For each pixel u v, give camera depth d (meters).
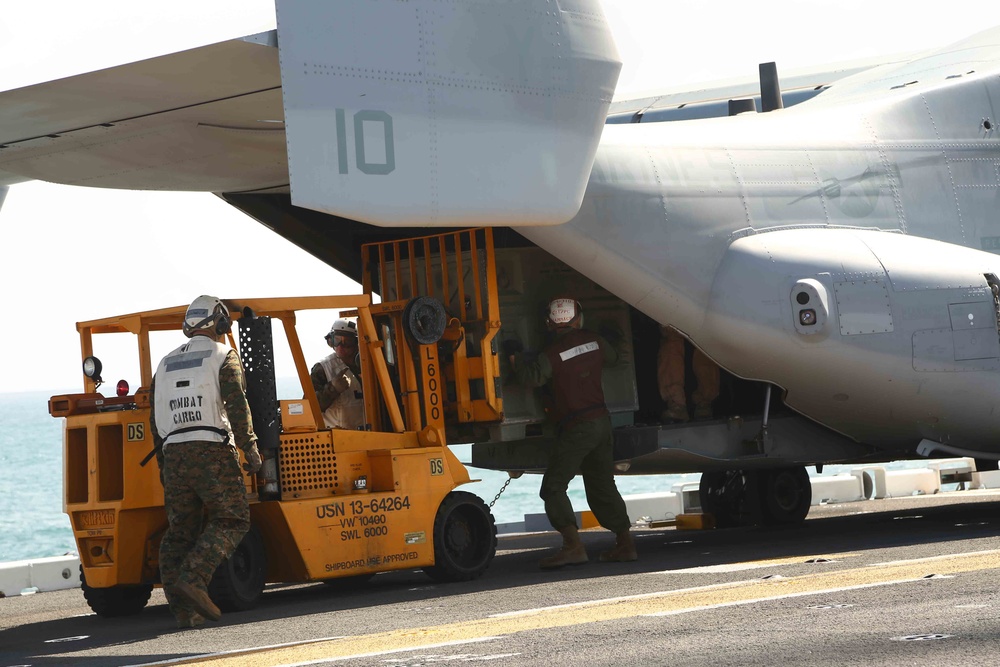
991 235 24.08
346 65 15.83
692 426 21.34
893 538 19.62
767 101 30.86
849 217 22.48
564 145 18.03
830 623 10.61
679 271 20.81
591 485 19.31
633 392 21.75
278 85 16.47
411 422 18.95
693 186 21.20
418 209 16.48
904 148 23.80
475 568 18.16
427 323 18.78
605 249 20.22
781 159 22.50
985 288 21.17
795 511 26.16
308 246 23.11
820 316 20.22
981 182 24.30
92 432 16.42
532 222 17.81
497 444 22.78
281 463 16.62
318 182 15.49
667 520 29.88
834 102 26.95
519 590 15.66
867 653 9.13
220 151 19.36
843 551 17.88
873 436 22.39
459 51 16.95
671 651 9.72
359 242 22.84
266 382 16.25
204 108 17.06
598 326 21.61
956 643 9.30
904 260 21.16
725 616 11.45
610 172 20.42
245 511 14.91
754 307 20.59
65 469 16.83
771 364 20.98
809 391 21.33
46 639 14.75
